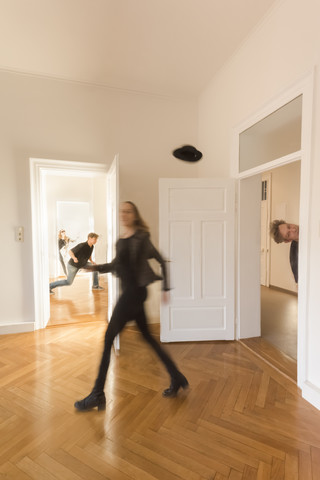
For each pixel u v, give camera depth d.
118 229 3.10
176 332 3.28
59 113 3.59
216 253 3.27
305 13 2.16
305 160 2.18
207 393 2.24
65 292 5.73
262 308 4.64
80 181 7.34
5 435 1.77
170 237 3.23
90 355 2.92
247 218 3.30
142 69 3.43
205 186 3.23
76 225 7.36
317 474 1.49
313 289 2.13
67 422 1.89
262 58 2.71
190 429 1.83
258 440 1.74
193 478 1.47
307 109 2.15
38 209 3.65
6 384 2.37
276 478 1.47
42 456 1.61
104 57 3.20
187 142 4.13
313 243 2.13
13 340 3.31
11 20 2.62
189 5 2.47
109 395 2.21
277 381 2.42
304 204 2.18
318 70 2.06
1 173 3.43
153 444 1.70
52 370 2.61
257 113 2.82
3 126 3.40
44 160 3.58
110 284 3.88
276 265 5.99
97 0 2.40
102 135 3.77
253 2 2.44
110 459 1.59
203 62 3.32
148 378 2.46
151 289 4.02
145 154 3.95
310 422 1.90
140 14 2.57
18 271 3.55
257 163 2.89
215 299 3.29
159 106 4.00
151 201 4.00
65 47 3.01
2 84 3.38
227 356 2.91
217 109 3.62
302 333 2.23
